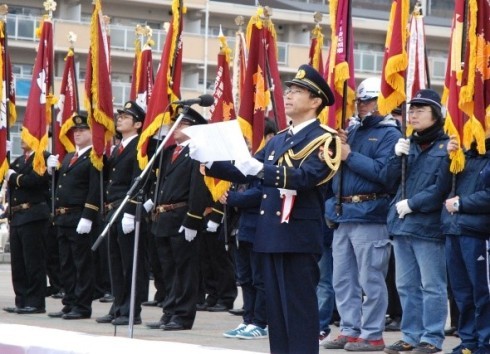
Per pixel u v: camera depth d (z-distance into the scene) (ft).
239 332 37.96
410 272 33.71
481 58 32.24
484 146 31.40
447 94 34.55
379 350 35.01
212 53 138.72
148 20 137.28
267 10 42.60
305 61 132.05
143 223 41.63
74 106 54.75
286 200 26.50
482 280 31.55
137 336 37.96
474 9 32.27
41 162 46.80
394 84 35.42
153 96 41.78
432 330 33.01
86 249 44.55
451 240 32.09
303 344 26.66
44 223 47.60
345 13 37.17
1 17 53.26
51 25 50.26
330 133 26.58
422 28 41.14
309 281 26.76
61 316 45.78
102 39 45.44
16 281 47.93
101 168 43.83
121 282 41.81
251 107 41.52
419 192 33.04
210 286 51.08
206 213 43.37
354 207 34.76
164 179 40.50
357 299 35.76
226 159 25.25
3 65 48.75
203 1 137.18
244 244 37.91
